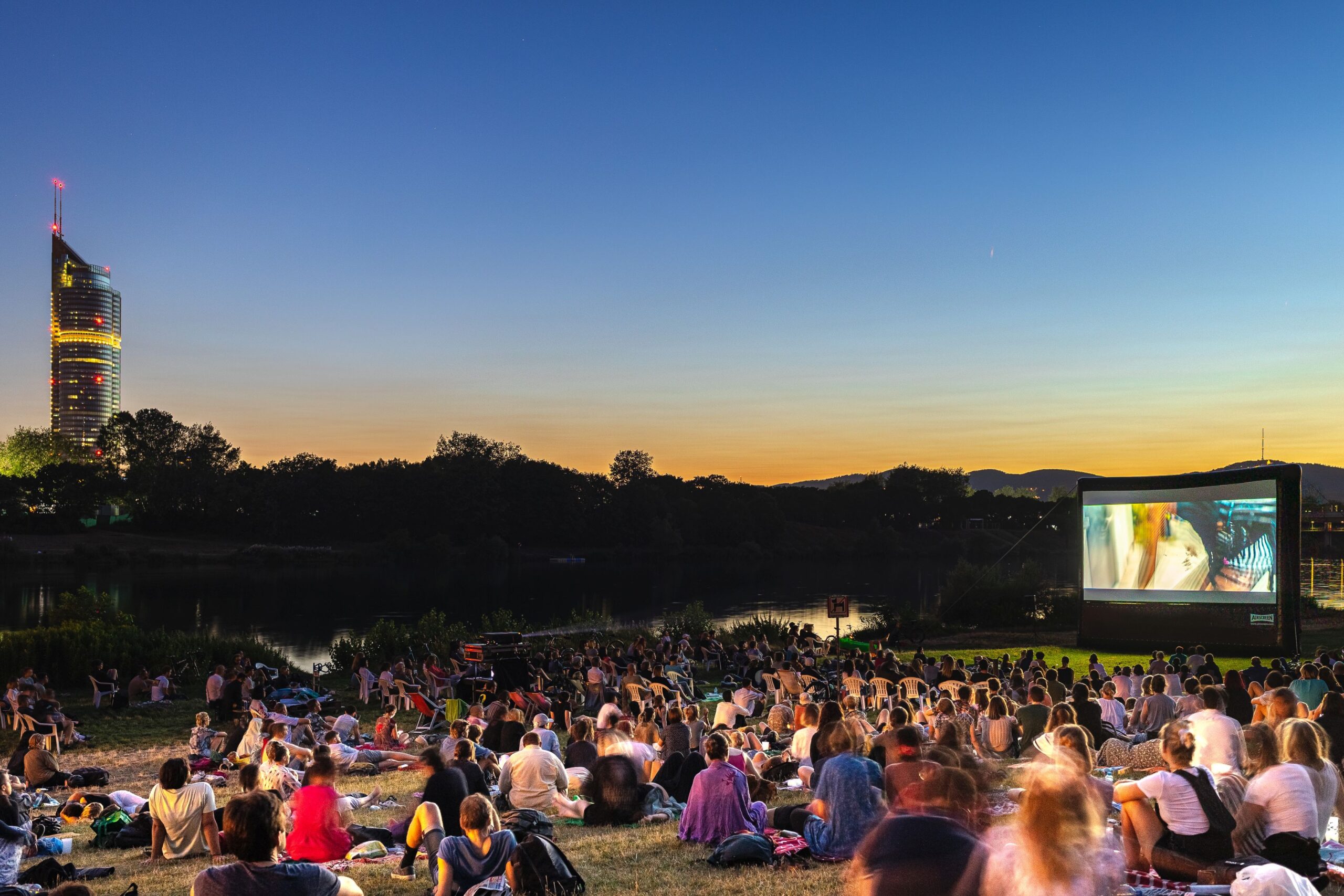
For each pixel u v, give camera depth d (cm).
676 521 15538
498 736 1403
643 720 1538
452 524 14300
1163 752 667
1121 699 1945
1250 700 1462
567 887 739
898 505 19300
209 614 6712
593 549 15100
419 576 10838
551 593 8800
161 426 15862
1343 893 643
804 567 13062
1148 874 651
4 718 2244
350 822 1001
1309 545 10331
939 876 375
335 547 13888
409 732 2134
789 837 884
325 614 6700
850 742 859
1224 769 876
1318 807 656
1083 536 3478
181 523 14725
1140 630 3344
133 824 1069
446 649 3472
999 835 387
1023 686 1942
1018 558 15375
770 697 2589
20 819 889
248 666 2836
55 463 16462
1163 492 3300
